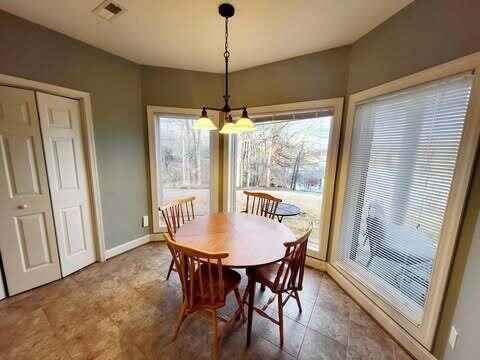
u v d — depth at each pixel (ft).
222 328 5.47
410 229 5.19
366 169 6.57
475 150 3.87
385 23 5.74
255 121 9.39
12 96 6.01
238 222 6.69
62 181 7.25
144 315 5.84
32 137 6.45
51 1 5.31
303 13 5.63
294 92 8.18
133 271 7.93
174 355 4.74
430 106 4.71
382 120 5.98
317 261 8.38
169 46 7.57
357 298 6.55
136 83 9.05
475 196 3.89
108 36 6.97
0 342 4.96
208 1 5.27
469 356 3.56
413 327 4.95
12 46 5.88
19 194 6.35
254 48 7.52
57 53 6.74
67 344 4.94
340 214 7.48
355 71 6.81
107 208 8.61
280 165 9.21
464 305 3.86
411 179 5.16
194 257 4.23
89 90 7.63
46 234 6.97
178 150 10.27
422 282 4.94
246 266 4.25
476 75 3.81
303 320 5.83
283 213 7.83
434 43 4.53
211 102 9.86
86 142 7.77
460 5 4.03
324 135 8.00
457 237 4.14
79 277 7.52
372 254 6.36
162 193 10.44
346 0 5.11
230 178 10.39
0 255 6.17
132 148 9.23
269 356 4.78
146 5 5.44
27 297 6.44
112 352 4.78
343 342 5.20
